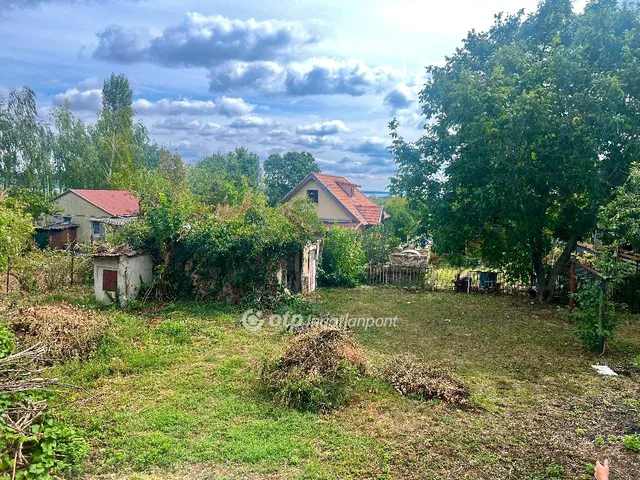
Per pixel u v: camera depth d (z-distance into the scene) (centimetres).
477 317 1348
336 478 525
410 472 541
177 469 536
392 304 1505
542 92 1305
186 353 945
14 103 3403
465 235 1617
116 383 785
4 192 1489
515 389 805
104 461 550
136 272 1391
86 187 3675
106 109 4050
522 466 559
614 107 1262
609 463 567
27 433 521
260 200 1747
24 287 1474
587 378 861
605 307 1014
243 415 678
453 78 1584
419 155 1656
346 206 2875
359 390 775
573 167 1316
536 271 1609
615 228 1070
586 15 1448
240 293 1416
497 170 1409
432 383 781
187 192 1706
